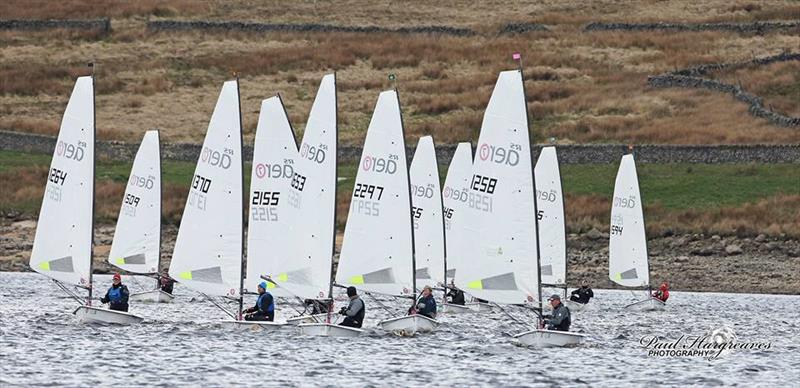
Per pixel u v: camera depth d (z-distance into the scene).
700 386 146.00
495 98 168.50
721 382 149.38
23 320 197.00
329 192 178.38
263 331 185.50
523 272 167.75
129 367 148.50
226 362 153.88
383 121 183.00
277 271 182.50
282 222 183.00
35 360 152.12
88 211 185.25
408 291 182.62
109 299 193.75
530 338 174.75
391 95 182.88
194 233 187.12
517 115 167.00
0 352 157.88
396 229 182.62
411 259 182.50
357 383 140.75
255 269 185.50
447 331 195.50
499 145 168.25
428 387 139.25
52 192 186.75
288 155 184.12
